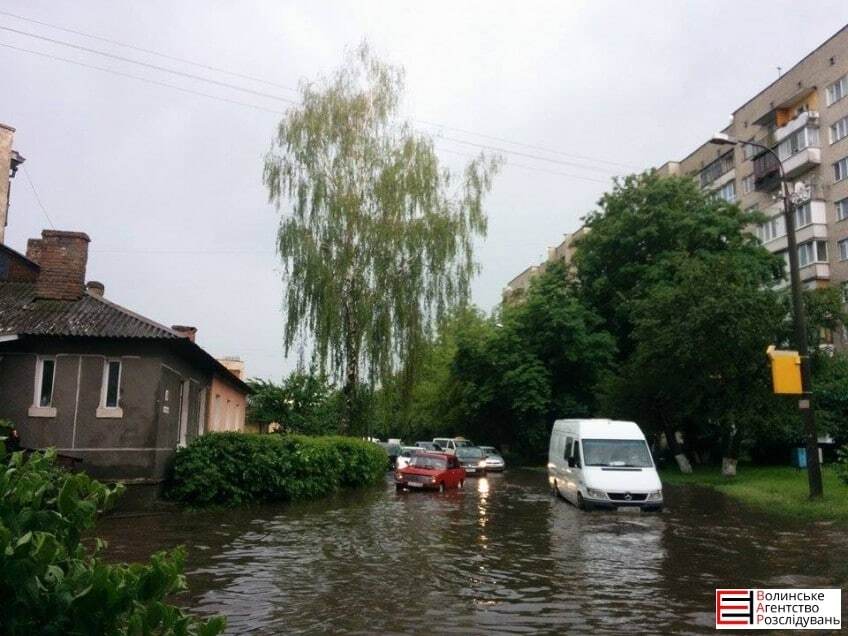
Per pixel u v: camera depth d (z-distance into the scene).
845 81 42.19
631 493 17.92
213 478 18.70
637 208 41.53
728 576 10.09
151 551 11.76
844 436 33.44
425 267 29.81
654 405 34.22
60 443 17.22
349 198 28.94
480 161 31.31
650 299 32.16
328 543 12.92
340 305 28.80
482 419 52.09
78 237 19.33
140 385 17.62
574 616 7.87
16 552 2.80
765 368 27.39
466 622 7.59
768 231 48.34
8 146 27.61
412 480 25.88
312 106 29.62
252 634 7.08
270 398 34.44
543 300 45.59
